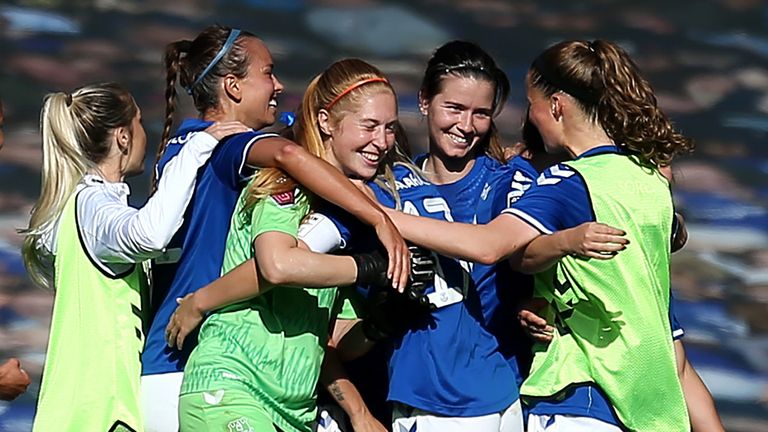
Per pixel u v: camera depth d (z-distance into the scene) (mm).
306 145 13766
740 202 36719
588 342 13594
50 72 40562
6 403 26797
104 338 14141
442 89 14281
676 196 36938
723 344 30297
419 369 13680
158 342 14125
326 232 13305
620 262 13391
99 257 14164
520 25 46094
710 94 42781
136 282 14430
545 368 13742
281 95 39562
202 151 13992
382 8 46406
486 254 13047
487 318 14258
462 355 13781
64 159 14602
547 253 12859
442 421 13633
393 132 13797
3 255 31844
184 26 44375
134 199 33688
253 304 13336
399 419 13914
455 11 46781
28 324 29375
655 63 44656
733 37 46594
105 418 14000
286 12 45844
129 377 14133
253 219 13219
